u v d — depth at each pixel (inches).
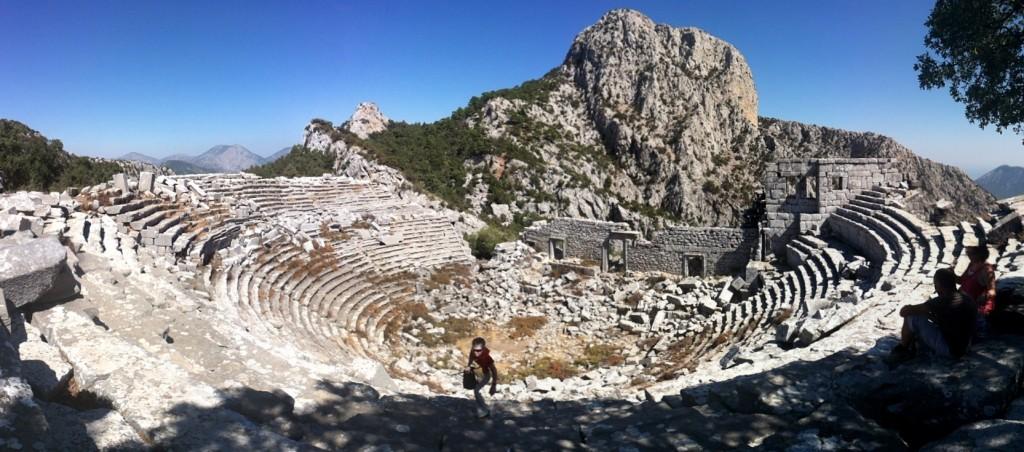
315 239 1234.6
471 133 3944.4
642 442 259.1
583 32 5516.7
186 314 441.4
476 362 352.2
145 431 222.8
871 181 1242.0
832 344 492.7
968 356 266.1
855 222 1086.4
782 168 1290.6
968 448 200.1
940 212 1000.9
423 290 1235.2
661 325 1071.0
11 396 193.5
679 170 3912.4
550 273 1508.4
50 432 192.9
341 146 3041.3
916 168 2453.2
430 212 1804.9
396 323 1019.9
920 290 604.4
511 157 3634.4
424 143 3754.9
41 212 619.2
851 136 4441.4
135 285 471.8
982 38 492.1
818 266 1016.2
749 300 1022.4
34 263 332.2
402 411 339.0
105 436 204.2
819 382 297.9
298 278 991.6
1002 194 6830.7
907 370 269.6
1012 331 299.3
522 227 2945.4
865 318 551.5
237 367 351.6
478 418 346.9
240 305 710.5
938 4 529.3
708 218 3814.0
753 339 711.7
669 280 1363.2
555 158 3902.6
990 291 316.5
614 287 1352.1
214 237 932.6
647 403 381.7
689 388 347.9
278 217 1296.8
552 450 274.1
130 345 296.8
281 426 263.6
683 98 4515.3
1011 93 494.3
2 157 1263.5
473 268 1477.6
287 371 369.1
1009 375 244.1
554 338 1066.7
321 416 306.5
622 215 3484.3
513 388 705.0
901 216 958.4
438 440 298.0
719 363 646.5
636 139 4185.5
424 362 840.9
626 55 4906.5
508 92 4776.1
